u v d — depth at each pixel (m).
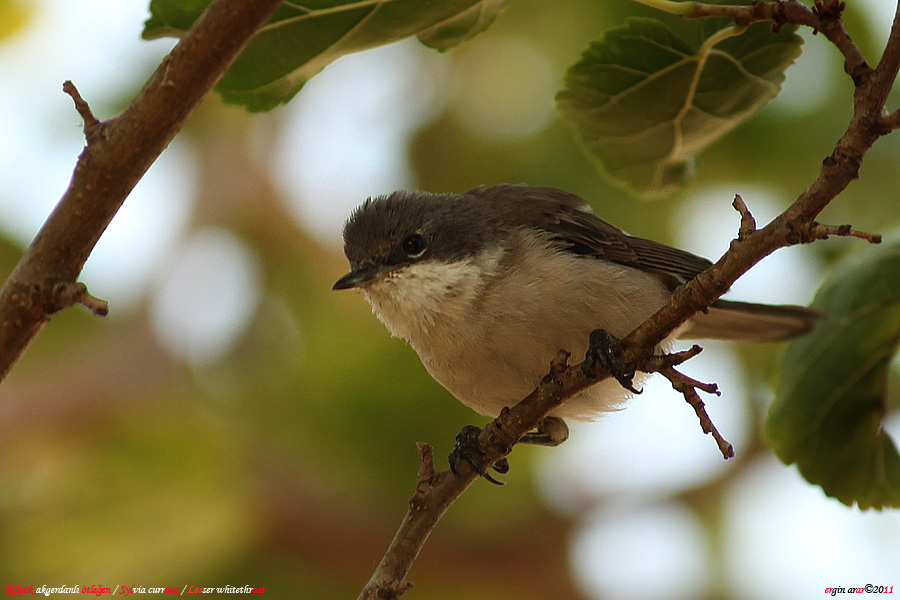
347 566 11.70
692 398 5.61
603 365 6.16
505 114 12.68
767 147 11.97
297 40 6.17
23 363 12.59
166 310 12.94
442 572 12.34
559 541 12.43
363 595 6.27
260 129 13.61
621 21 11.68
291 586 11.84
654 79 6.88
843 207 12.05
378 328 11.88
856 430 8.31
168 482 11.60
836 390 8.33
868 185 11.95
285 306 13.05
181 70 4.86
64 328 12.78
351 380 11.48
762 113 11.80
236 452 11.84
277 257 13.36
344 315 12.68
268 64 6.28
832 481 8.35
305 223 13.55
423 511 6.49
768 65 6.70
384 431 11.34
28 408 11.77
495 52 12.61
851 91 11.64
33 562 11.21
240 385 12.41
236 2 4.83
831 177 5.06
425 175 12.80
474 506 11.99
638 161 7.70
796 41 6.50
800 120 11.80
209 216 13.36
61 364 12.46
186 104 4.91
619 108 7.15
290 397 12.04
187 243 13.29
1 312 4.88
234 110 13.20
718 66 6.72
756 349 12.82
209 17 4.85
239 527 11.50
